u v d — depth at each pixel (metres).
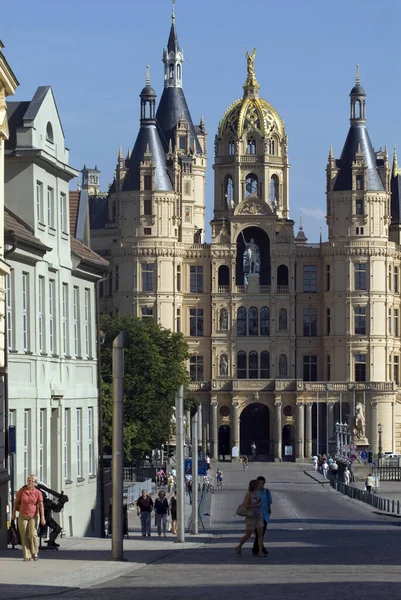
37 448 71.44
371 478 150.00
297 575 44.66
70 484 78.81
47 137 76.75
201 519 98.25
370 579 43.03
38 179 73.81
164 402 173.00
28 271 70.69
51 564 48.94
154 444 172.50
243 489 160.75
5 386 64.00
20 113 74.12
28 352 70.44
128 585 41.56
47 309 74.56
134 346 173.12
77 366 82.19
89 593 38.94
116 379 53.12
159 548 63.41
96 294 87.44
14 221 70.88
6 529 62.91
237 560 52.19
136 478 163.12
